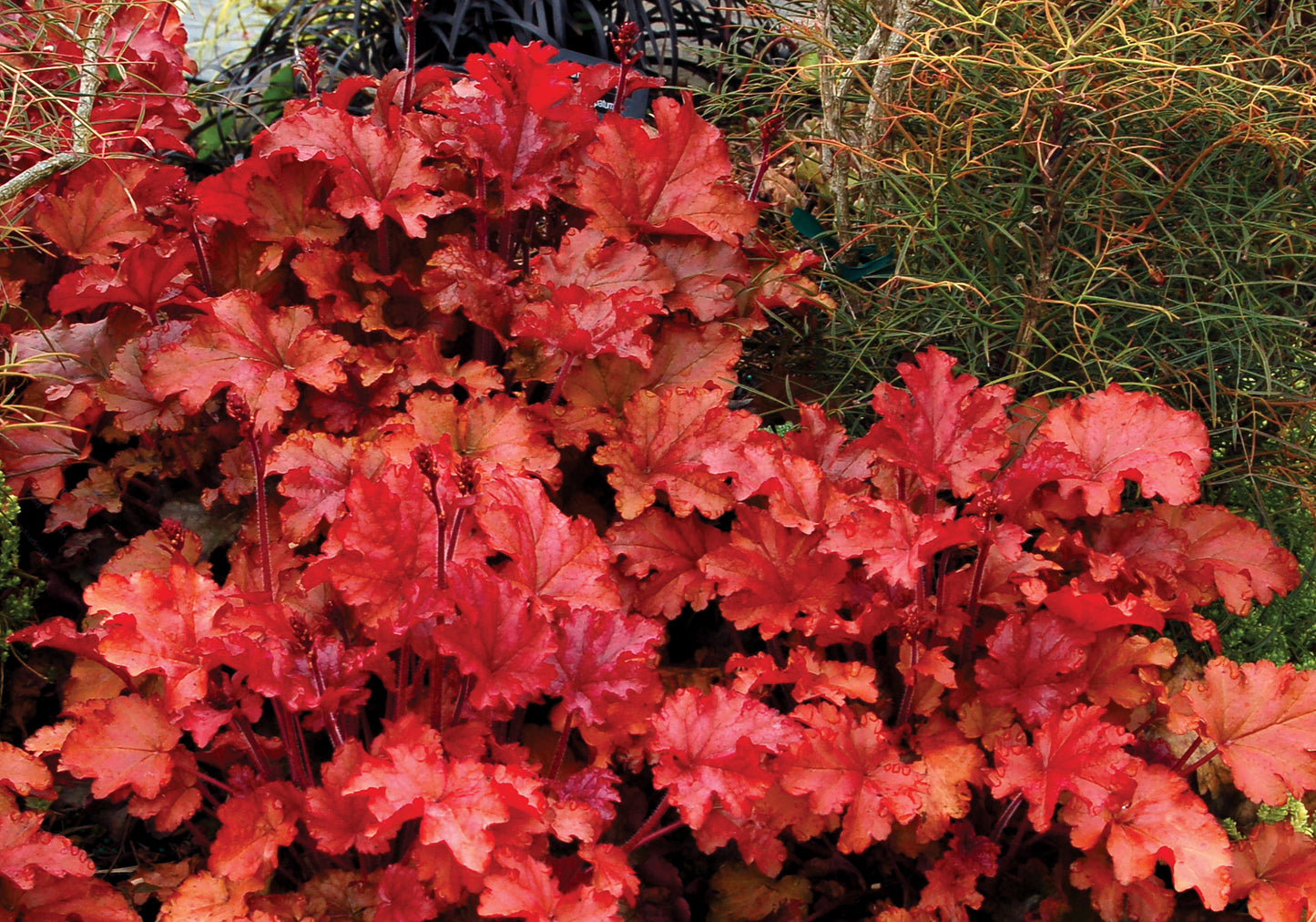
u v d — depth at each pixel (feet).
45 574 6.36
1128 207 7.20
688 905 5.38
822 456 6.15
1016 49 6.64
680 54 12.44
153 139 7.59
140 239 6.67
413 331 6.42
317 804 4.39
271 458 5.43
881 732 5.04
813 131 9.25
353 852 5.16
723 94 9.48
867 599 5.61
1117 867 4.62
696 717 4.71
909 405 5.66
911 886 5.64
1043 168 6.62
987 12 6.93
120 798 4.70
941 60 6.86
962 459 5.50
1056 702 5.27
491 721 5.04
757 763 4.52
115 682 5.37
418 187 6.26
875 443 5.66
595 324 5.88
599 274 6.33
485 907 4.01
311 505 5.37
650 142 6.50
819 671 5.32
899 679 5.87
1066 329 7.21
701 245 6.63
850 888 5.66
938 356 5.69
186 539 5.88
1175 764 5.34
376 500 4.60
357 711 4.81
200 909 4.36
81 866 4.40
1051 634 5.34
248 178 6.26
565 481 6.62
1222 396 7.17
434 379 6.07
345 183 6.21
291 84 11.82
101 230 6.68
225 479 6.30
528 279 6.82
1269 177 7.55
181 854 5.57
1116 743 4.71
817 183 9.70
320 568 4.54
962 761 5.15
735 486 5.60
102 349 6.39
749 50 11.19
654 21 12.25
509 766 4.33
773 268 6.84
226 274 6.65
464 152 6.46
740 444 5.75
